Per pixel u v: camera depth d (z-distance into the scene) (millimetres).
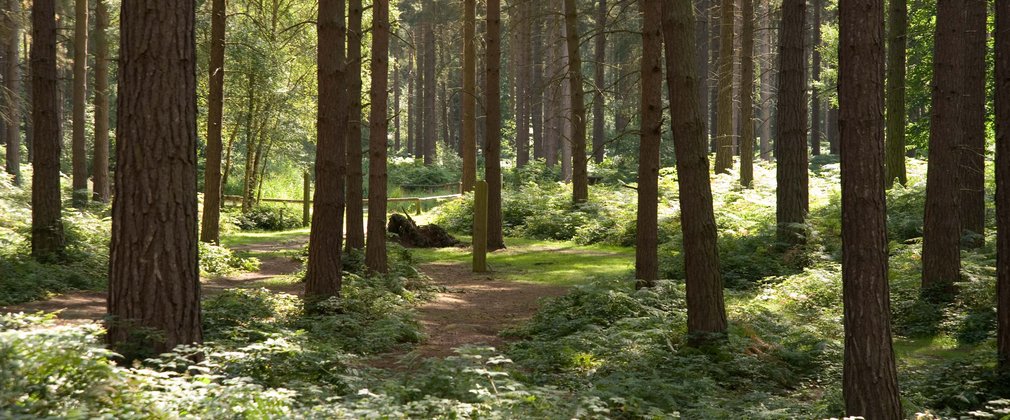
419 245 22891
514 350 9984
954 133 12453
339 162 12125
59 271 13672
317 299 11742
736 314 11617
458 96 67125
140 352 6305
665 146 39562
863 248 6277
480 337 11109
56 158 15008
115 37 27406
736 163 30234
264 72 28062
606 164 40469
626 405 6988
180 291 6535
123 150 6477
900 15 20234
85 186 26281
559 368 9016
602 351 9383
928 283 12531
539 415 6188
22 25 25484
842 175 6375
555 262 19547
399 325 10531
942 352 10469
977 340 10734
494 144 22062
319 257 11961
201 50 27375
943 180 12391
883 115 6324
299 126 31547
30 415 4098
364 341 9891
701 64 44562
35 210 14820
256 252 21062
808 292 13234
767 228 17297
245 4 29578
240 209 31156
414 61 64625
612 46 49312
